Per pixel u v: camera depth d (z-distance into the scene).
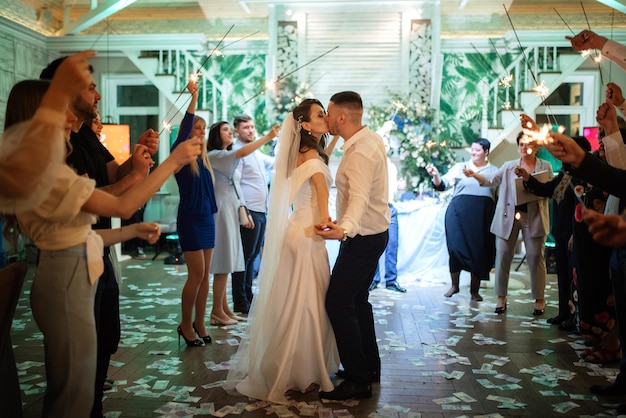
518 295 5.81
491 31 9.26
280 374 2.90
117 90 9.66
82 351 1.90
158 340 4.01
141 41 8.83
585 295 3.45
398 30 8.98
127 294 5.70
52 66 2.47
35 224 1.86
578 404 2.87
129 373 3.31
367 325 3.17
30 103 1.94
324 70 9.09
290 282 2.98
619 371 3.25
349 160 2.84
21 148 1.60
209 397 2.95
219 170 4.37
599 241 1.62
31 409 2.77
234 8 9.32
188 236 3.77
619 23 8.91
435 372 3.36
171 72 9.08
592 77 9.01
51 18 9.09
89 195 1.80
